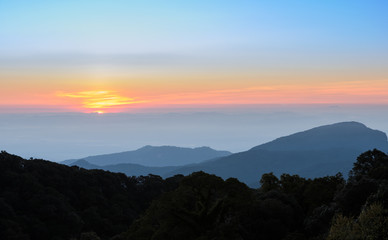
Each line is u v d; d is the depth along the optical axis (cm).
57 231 6431
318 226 3622
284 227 3825
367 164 5369
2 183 7331
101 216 7506
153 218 4084
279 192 4494
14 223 6028
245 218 3866
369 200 2586
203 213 3759
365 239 1942
